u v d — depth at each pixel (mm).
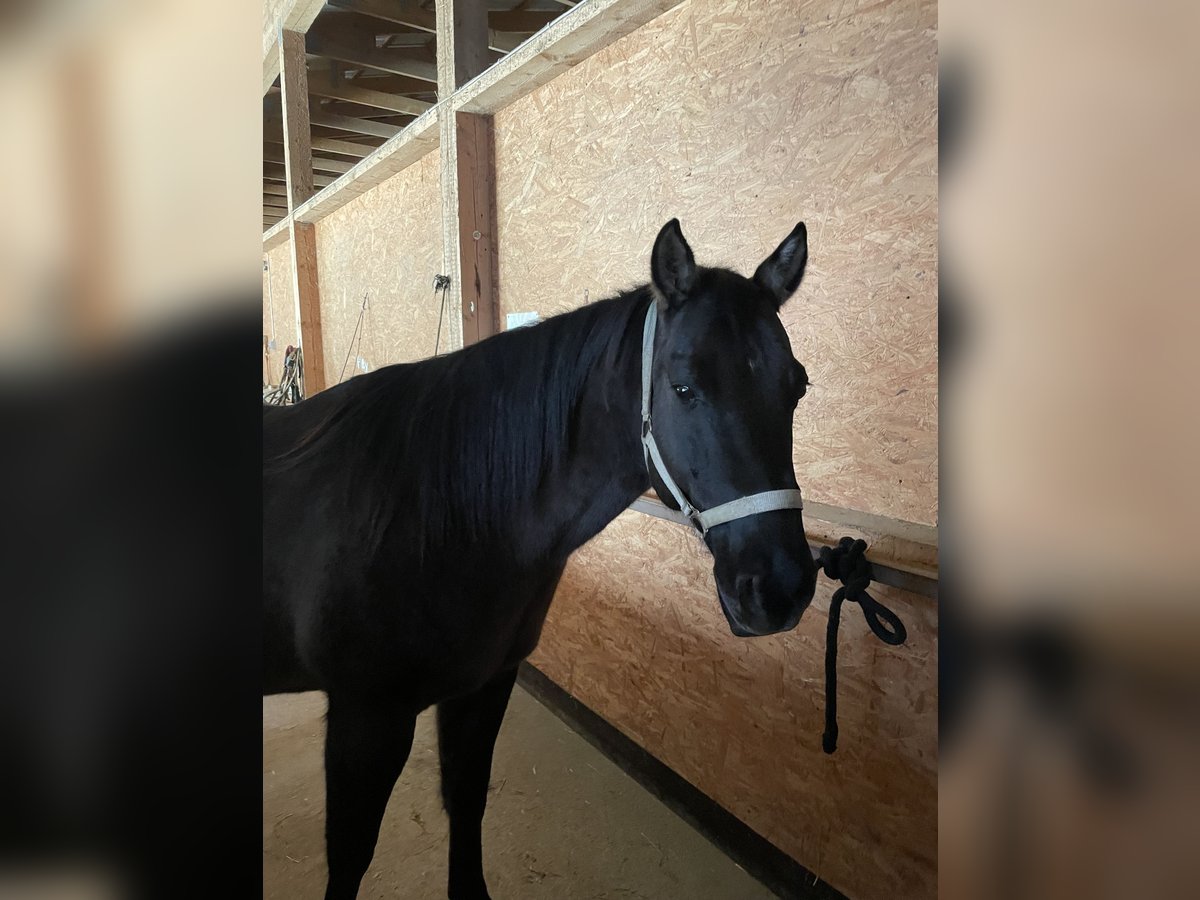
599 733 1865
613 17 1507
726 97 1373
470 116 2139
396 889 1363
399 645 966
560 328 1024
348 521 966
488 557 992
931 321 1069
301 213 3752
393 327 3074
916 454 1117
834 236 1204
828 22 1173
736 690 1436
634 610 1708
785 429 869
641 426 967
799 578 823
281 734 1885
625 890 1370
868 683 1173
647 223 1600
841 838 1247
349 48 3889
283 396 4340
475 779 1193
